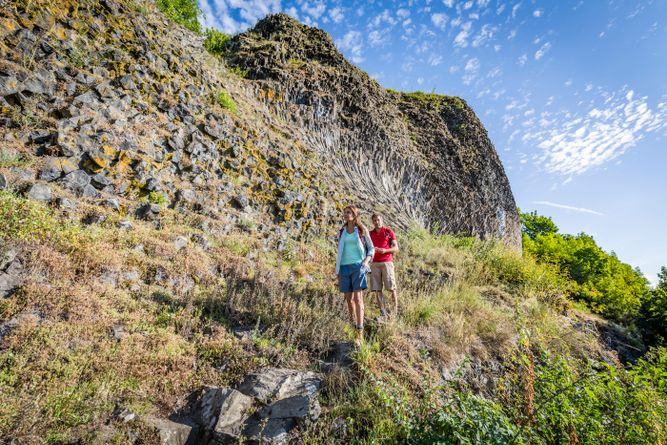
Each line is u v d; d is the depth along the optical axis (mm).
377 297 5832
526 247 26672
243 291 5125
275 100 14297
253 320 4727
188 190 7102
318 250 8586
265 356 4008
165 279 4836
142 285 4559
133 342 3541
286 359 4066
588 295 12453
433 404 3453
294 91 15359
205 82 10484
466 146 25281
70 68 6820
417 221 17250
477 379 4984
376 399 3525
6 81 5551
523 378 4113
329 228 9953
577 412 3371
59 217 4723
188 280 5070
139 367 3268
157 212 6066
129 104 7391
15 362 2834
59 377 2871
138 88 7953
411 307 5906
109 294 4055
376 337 4852
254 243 7141
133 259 4766
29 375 2773
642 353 9523
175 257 5254
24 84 5789
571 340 6867
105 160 5992
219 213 7324
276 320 4773
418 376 4254
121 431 2592
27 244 4039
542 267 10352
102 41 8102
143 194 6406
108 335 3521
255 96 13602
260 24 20156
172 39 11078
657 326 11695
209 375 3551
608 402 3662
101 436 2477
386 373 3961
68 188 5324
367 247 4910
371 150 17000
